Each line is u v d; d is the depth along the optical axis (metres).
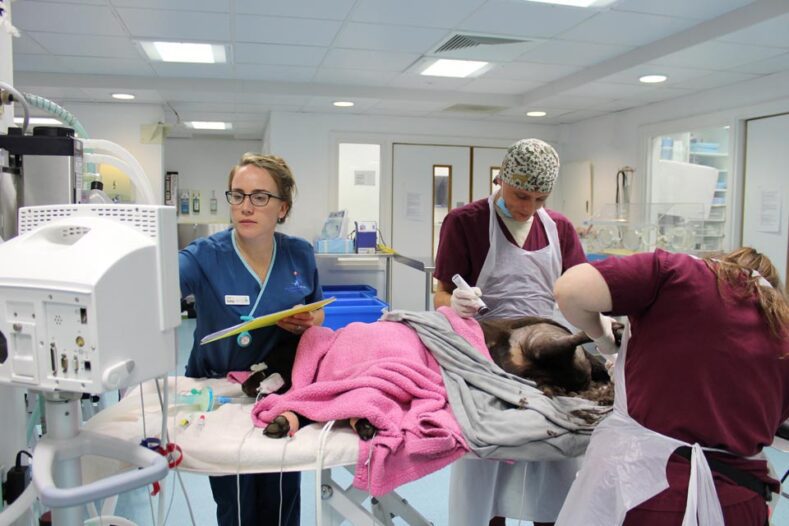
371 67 4.05
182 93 4.52
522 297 1.82
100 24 3.16
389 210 5.57
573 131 5.87
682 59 3.43
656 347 1.03
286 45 3.54
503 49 3.58
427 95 4.75
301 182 5.35
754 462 1.02
